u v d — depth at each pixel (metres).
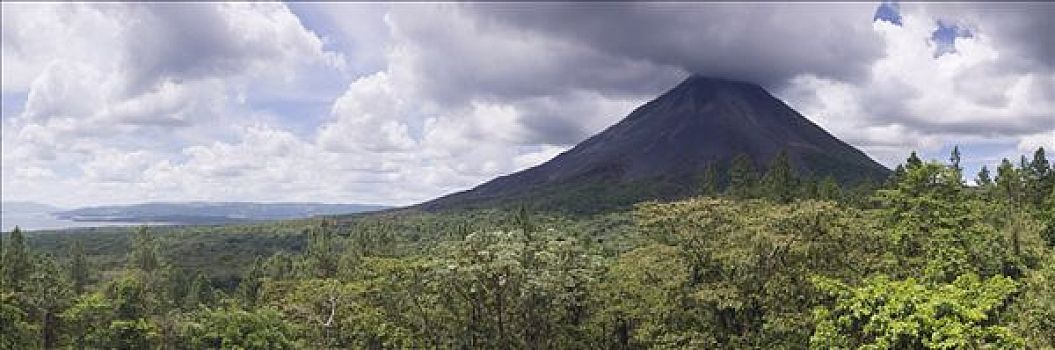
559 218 138.12
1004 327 21.23
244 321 39.84
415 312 35.34
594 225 117.31
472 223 143.50
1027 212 48.12
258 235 179.38
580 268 31.28
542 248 31.98
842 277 28.86
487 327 33.59
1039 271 27.22
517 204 183.75
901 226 32.97
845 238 30.08
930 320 21.02
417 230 147.25
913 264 30.91
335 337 38.66
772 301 28.72
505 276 30.55
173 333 41.62
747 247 29.28
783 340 28.34
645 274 31.08
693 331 29.55
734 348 28.77
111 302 44.34
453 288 32.44
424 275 32.53
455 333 34.34
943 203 33.59
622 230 101.25
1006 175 61.50
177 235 181.75
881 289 22.80
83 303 43.72
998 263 32.25
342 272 58.16
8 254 74.50
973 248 32.34
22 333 42.94
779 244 28.80
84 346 42.38
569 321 33.84
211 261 147.38
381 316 36.06
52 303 46.62
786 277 28.64
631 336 33.50
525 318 33.00
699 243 30.52
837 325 23.98
